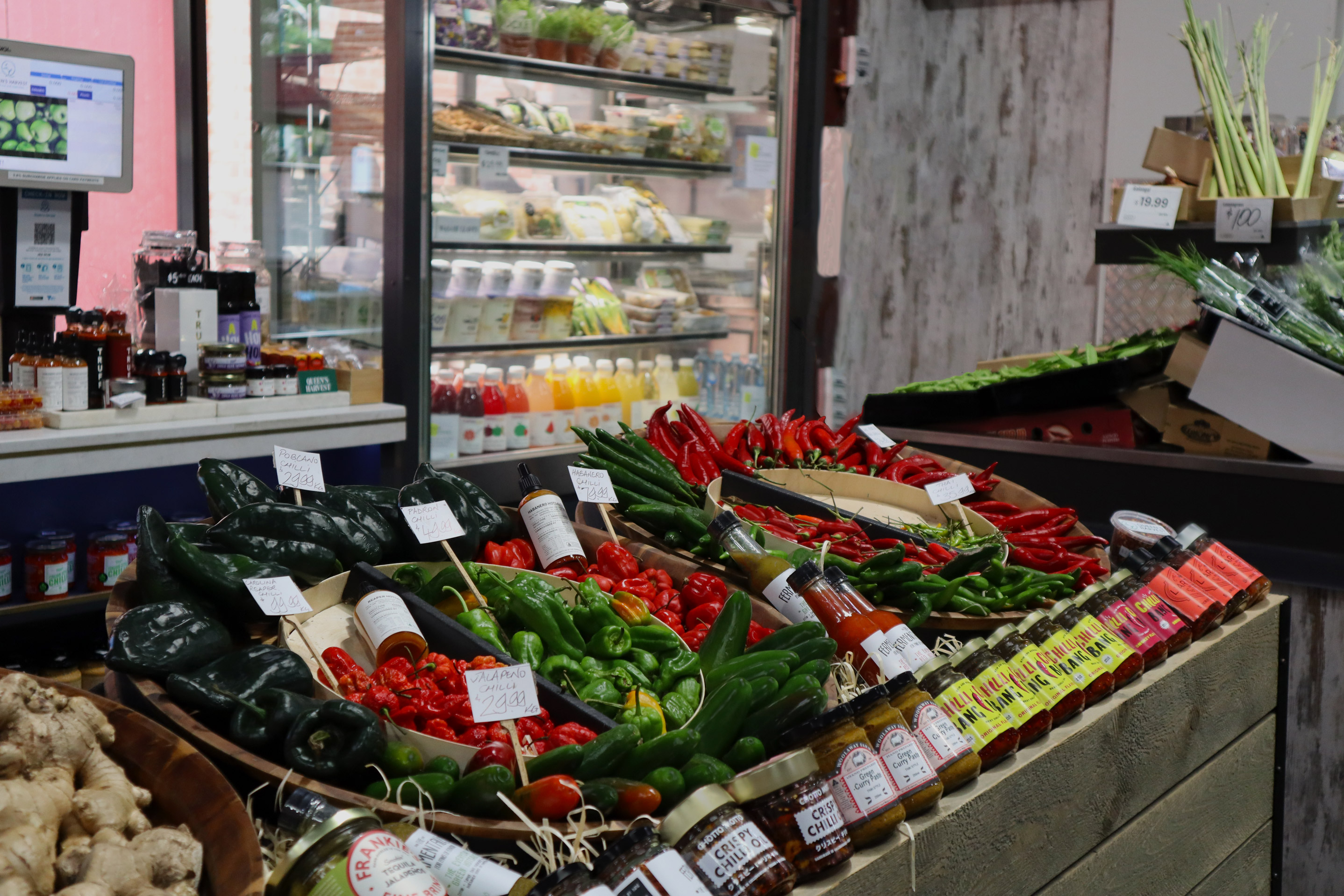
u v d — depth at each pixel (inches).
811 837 46.6
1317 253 136.7
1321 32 196.2
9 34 155.6
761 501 101.8
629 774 51.3
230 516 67.9
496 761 50.4
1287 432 119.8
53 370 116.3
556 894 37.2
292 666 53.9
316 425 134.0
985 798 56.5
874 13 217.2
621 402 176.6
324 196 150.9
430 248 143.1
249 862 40.5
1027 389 134.8
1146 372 134.3
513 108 157.6
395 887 37.9
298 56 152.6
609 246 171.5
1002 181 238.5
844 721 50.7
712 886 42.4
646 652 65.5
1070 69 226.2
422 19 137.3
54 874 38.0
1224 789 84.0
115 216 167.8
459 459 154.6
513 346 163.6
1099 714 67.0
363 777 50.3
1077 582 87.4
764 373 189.8
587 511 95.8
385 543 73.9
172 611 57.1
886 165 226.2
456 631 62.7
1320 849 115.0
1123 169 221.3
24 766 41.5
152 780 46.0
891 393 147.1
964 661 62.2
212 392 128.0
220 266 141.3
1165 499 123.6
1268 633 88.7
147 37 166.7
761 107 184.7
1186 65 211.3
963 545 92.0
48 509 122.0
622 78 168.4
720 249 186.9
